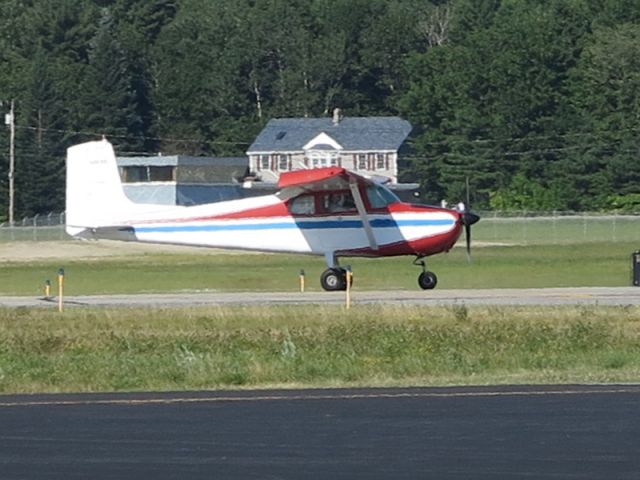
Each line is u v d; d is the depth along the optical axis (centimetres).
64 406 4778
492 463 3741
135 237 9800
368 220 9538
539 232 17400
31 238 17175
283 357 5916
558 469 3662
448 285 10862
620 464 3719
